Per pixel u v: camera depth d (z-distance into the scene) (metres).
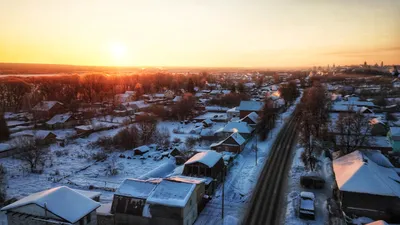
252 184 40.44
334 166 36.75
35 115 87.62
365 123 57.88
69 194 27.25
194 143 62.03
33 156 49.56
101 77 159.50
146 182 31.73
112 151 59.12
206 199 34.38
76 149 61.25
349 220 29.20
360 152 37.75
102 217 30.08
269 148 57.69
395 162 46.56
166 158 54.91
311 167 44.44
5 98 113.00
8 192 39.44
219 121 87.25
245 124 65.19
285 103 106.75
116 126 80.69
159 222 28.44
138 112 94.50
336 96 104.69
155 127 72.50
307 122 58.84
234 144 54.19
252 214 32.28
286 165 47.81
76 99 118.25
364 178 30.61
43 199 25.66
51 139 66.00
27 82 134.12
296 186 39.31
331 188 38.31
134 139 61.59
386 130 58.59
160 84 168.50
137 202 29.41
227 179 42.34
